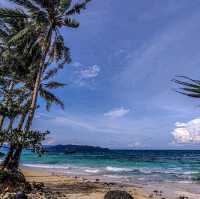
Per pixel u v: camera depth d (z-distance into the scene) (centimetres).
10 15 1736
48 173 2367
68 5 1723
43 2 1677
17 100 1366
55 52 1866
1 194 955
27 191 1070
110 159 6375
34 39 1909
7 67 1838
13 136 1195
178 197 1339
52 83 2366
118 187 1563
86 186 1491
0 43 2189
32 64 2028
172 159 6744
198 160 6228
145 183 1908
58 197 1026
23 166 3438
